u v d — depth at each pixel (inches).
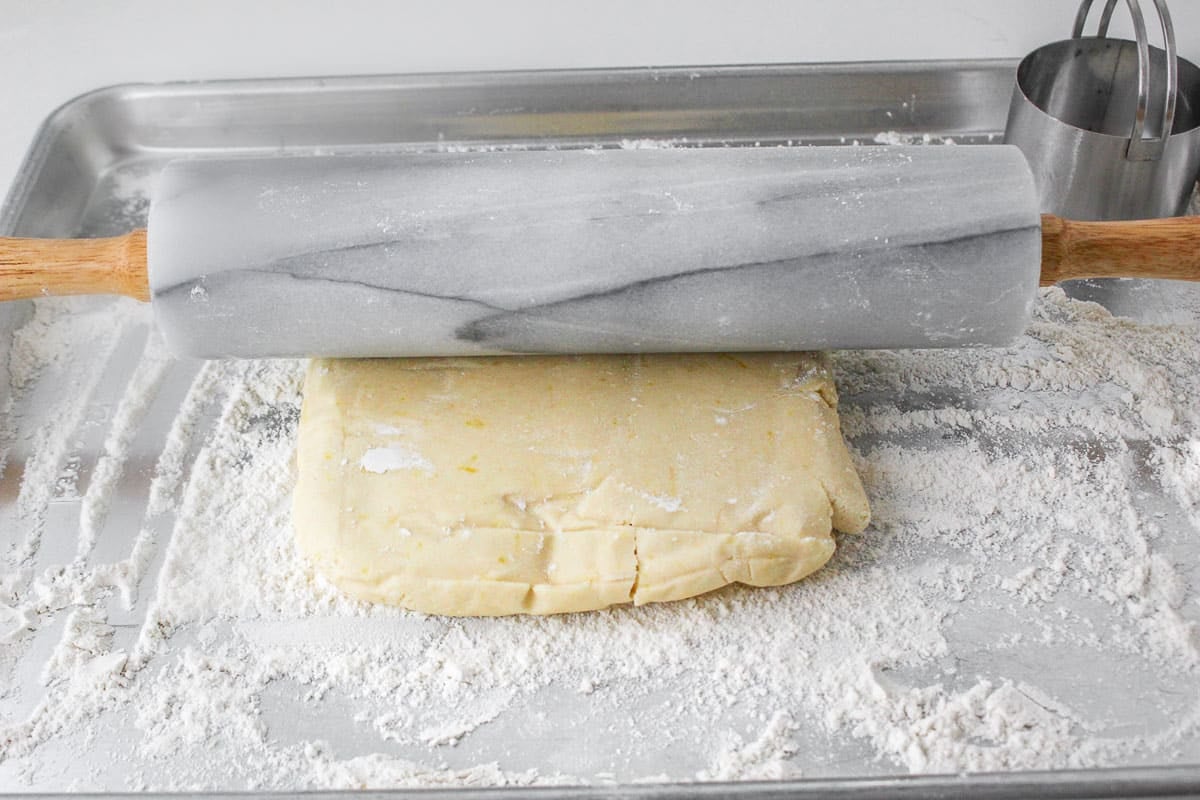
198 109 28.1
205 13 31.3
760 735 20.6
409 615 21.8
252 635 21.6
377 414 22.1
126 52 30.5
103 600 22.0
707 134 28.3
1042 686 21.0
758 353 22.8
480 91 28.0
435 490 21.4
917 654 21.3
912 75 28.0
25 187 26.4
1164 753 20.4
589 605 21.3
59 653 21.4
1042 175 26.0
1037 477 23.0
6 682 21.3
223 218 21.5
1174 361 24.4
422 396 22.3
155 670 21.3
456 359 22.7
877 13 30.8
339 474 21.6
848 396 24.0
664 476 21.5
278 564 22.2
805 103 28.2
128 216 27.5
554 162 21.9
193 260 21.4
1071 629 21.5
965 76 28.0
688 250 21.4
